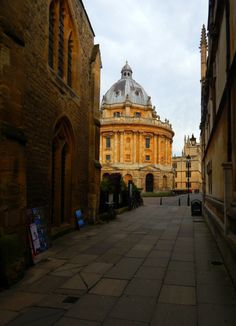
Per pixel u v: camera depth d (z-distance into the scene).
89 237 11.56
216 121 10.44
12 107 6.45
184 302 5.09
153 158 68.94
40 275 6.61
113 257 8.34
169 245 10.09
